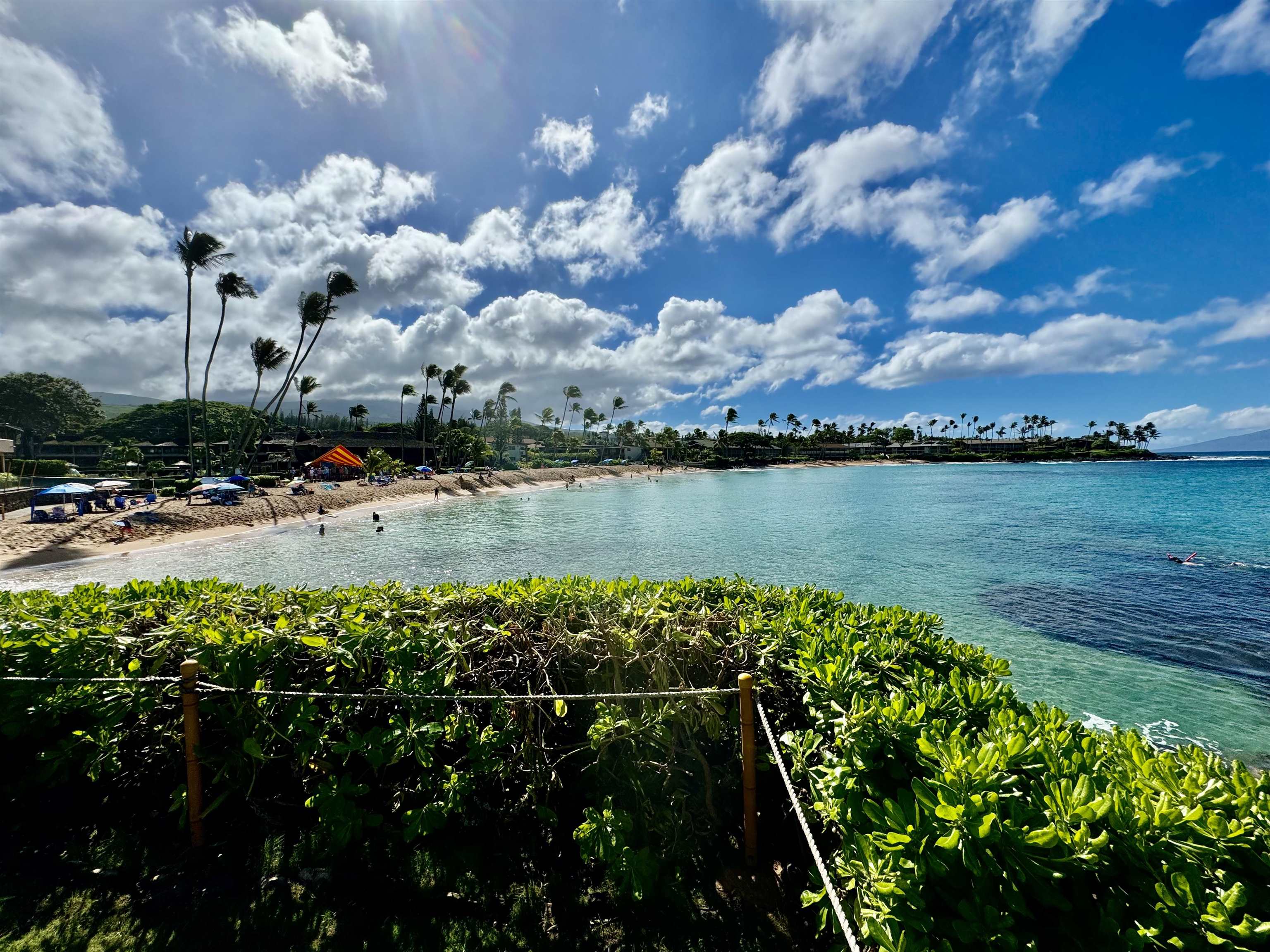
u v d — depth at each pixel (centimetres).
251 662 296
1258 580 1503
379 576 1817
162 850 279
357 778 301
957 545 2133
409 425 9200
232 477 4562
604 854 246
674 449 13138
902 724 213
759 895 248
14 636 329
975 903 154
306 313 4947
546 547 2362
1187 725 705
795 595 428
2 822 298
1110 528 2488
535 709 293
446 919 241
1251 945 133
